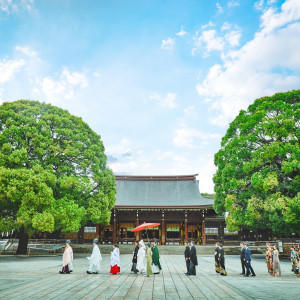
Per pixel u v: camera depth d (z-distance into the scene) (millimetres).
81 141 26953
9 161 21734
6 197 21531
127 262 22203
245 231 39562
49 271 15211
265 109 25531
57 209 22297
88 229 39250
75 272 14891
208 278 13320
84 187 24938
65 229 22797
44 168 23578
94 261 14281
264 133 23984
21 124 24156
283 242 29172
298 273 14430
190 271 14250
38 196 20859
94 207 25906
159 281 12148
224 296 9172
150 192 46969
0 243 33844
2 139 22703
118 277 13172
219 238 39469
